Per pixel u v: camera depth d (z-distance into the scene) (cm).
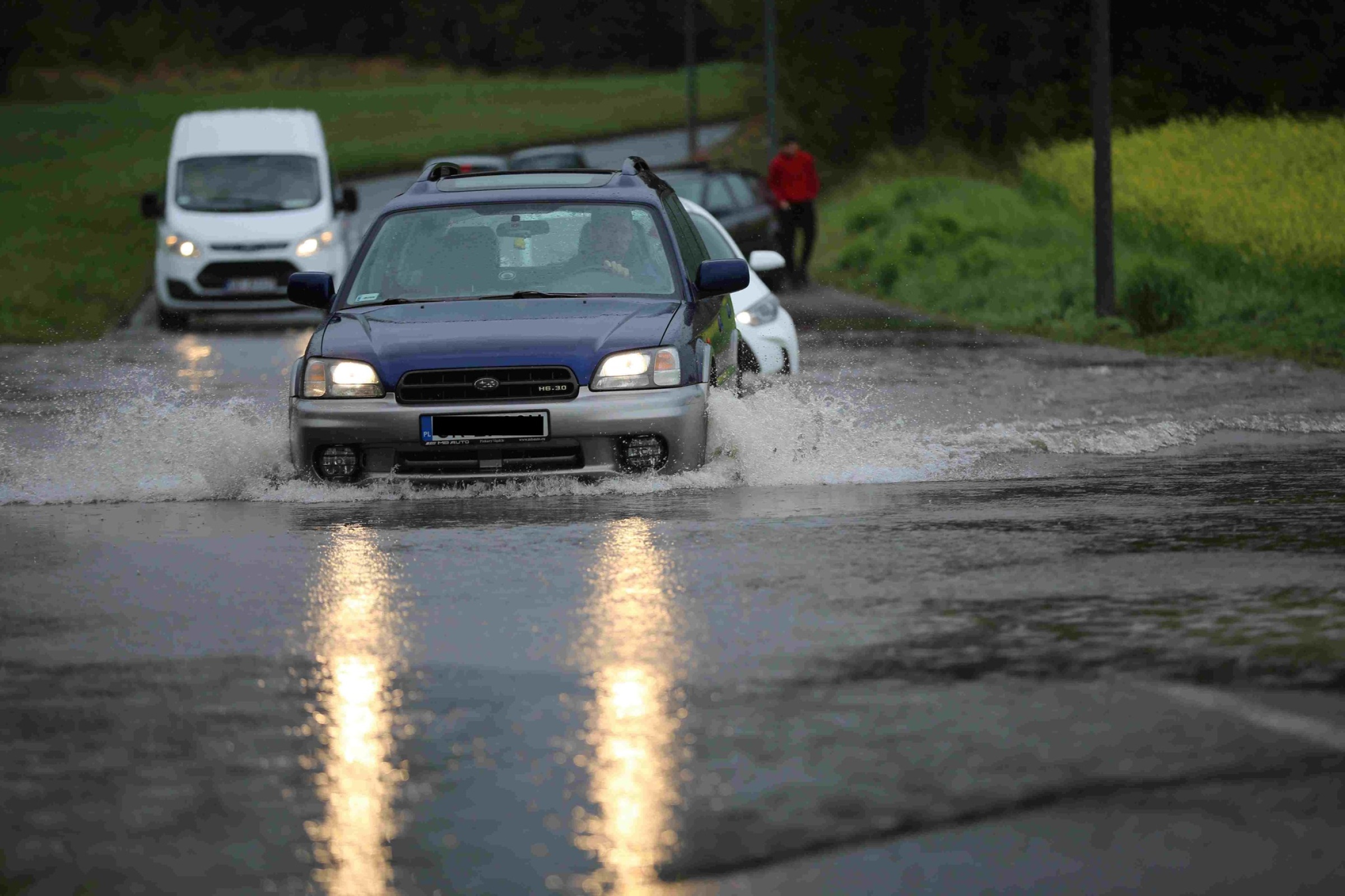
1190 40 16462
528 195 3575
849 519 2808
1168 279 6888
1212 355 6056
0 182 18262
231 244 7975
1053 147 13925
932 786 1458
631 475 3138
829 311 8356
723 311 3675
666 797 1442
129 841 1370
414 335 3184
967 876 1266
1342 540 2581
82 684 1844
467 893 1254
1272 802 1402
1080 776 1474
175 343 7106
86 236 13200
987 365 5672
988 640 1958
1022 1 18000
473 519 2872
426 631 2059
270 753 1585
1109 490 3142
